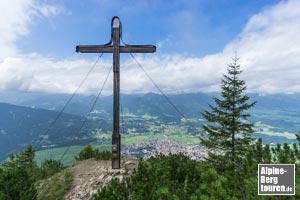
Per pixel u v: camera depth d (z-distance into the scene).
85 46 12.37
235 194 5.42
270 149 6.53
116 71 12.08
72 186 11.19
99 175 11.47
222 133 17.58
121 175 11.03
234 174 6.25
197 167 7.71
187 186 6.18
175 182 6.77
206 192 5.27
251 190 5.16
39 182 13.02
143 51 12.23
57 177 12.54
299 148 6.39
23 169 10.64
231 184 5.80
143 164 7.73
